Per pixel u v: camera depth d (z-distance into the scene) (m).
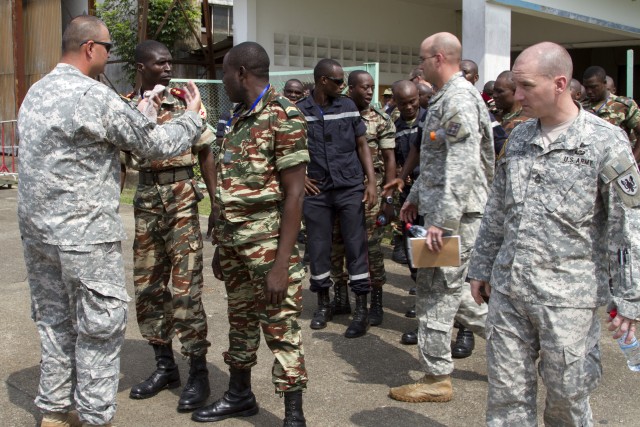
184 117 3.22
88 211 2.89
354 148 4.95
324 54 13.61
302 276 3.15
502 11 10.03
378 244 5.15
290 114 3.00
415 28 15.31
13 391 3.84
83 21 3.01
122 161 3.78
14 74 15.01
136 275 3.79
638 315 2.29
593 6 11.98
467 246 3.55
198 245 3.72
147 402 3.71
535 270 2.47
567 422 2.57
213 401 3.70
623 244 2.32
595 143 2.39
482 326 3.80
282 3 12.77
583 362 2.47
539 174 2.48
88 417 2.96
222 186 3.12
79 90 2.85
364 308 4.89
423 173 3.61
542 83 2.40
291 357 3.14
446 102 3.38
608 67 18.16
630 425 3.42
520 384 2.57
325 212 4.92
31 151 2.86
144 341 4.68
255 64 3.03
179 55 14.18
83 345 2.97
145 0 11.80
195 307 3.64
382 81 14.74
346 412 3.57
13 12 14.73
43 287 3.11
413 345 4.65
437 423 3.43
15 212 10.20
